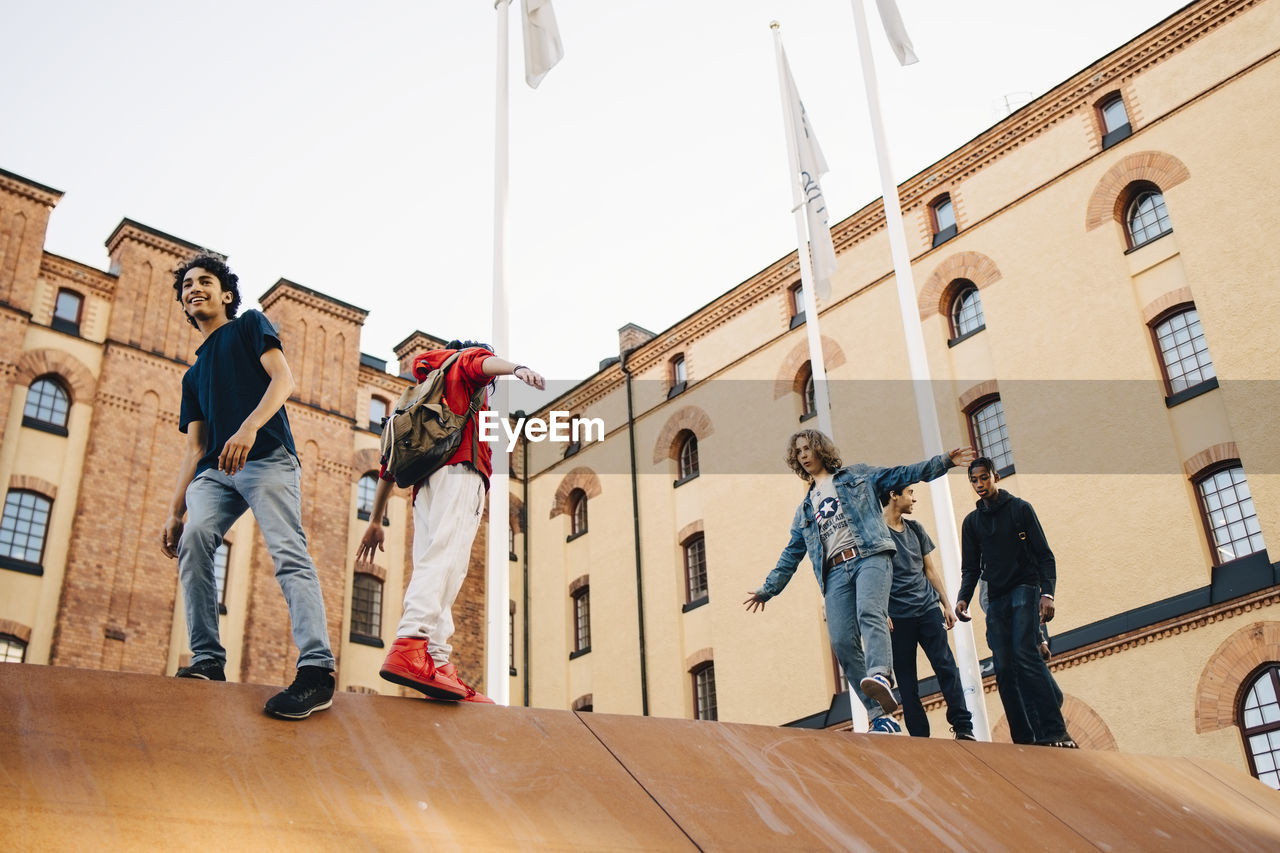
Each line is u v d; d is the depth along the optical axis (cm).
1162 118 2023
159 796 346
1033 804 576
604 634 2795
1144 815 609
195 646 489
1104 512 1911
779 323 2623
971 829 518
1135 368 1947
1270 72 1898
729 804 464
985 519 825
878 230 2461
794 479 2472
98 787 339
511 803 412
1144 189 2053
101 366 2530
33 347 2444
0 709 363
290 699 423
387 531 2828
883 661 722
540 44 1227
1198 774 724
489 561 978
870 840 472
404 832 369
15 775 331
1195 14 2003
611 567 2842
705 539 2619
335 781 388
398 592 2783
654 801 448
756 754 527
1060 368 2047
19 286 2453
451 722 464
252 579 2545
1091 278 2052
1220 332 1848
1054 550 1956
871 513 766
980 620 1978
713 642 2509
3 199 2497
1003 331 2158
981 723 962
